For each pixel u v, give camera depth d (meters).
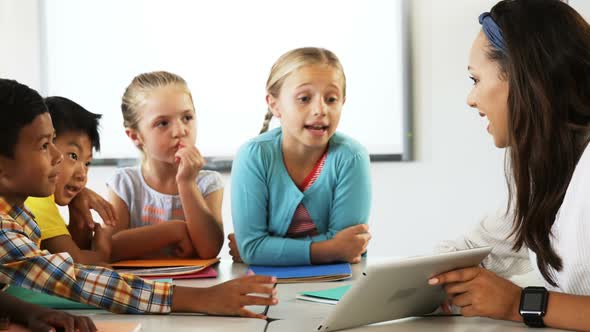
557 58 1.16
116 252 1.79
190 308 1.25
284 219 1.80
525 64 1.17
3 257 1.19
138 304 1.24
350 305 1.08
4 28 3.52
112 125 3.51
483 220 1.54
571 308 1.09
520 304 1.12
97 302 1.23
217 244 1.88
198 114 3.49
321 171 1.82
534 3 1.19
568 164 1.17
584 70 1.16
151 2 3.47
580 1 2.97
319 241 1.77
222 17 3.46
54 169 1.28
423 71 3.39
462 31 3.35
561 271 1.20
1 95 1.21
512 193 1.38
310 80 1.74
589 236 1.13
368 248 3.46
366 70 3.43
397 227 3.44
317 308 1.29
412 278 1.10
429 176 3.42
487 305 1.14
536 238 1.20
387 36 3.41
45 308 1.09
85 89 3.52
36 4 3.50
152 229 1.85
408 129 3.41
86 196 1.82
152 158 1.96
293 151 1.81
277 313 1.25
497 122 1.25
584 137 1.17
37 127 1.23
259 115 3.48
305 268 1.69
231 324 1.17
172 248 1.94
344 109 3.45
